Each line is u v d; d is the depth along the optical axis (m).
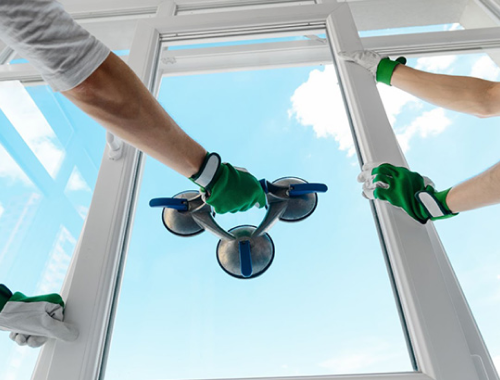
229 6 1.51
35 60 0.39
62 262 0.86
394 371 0.61
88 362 0.56
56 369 0.55
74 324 0.59
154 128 0.52
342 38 0.94
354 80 0.86
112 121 0.49
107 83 0.44
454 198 0.62
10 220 0.89
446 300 0.59
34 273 0.84
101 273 0.64
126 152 0.79
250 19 0.99
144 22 1.01
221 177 0.66
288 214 0.82
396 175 0.68
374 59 0.87
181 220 0.81
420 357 0.57
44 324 0.54
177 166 0.61
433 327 0.56
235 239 0.78
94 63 0.41
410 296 0.60
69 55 0.39
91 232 0.69
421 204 0.65
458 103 0.76
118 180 0.75
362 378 0.55
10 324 0.54
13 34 0.36
